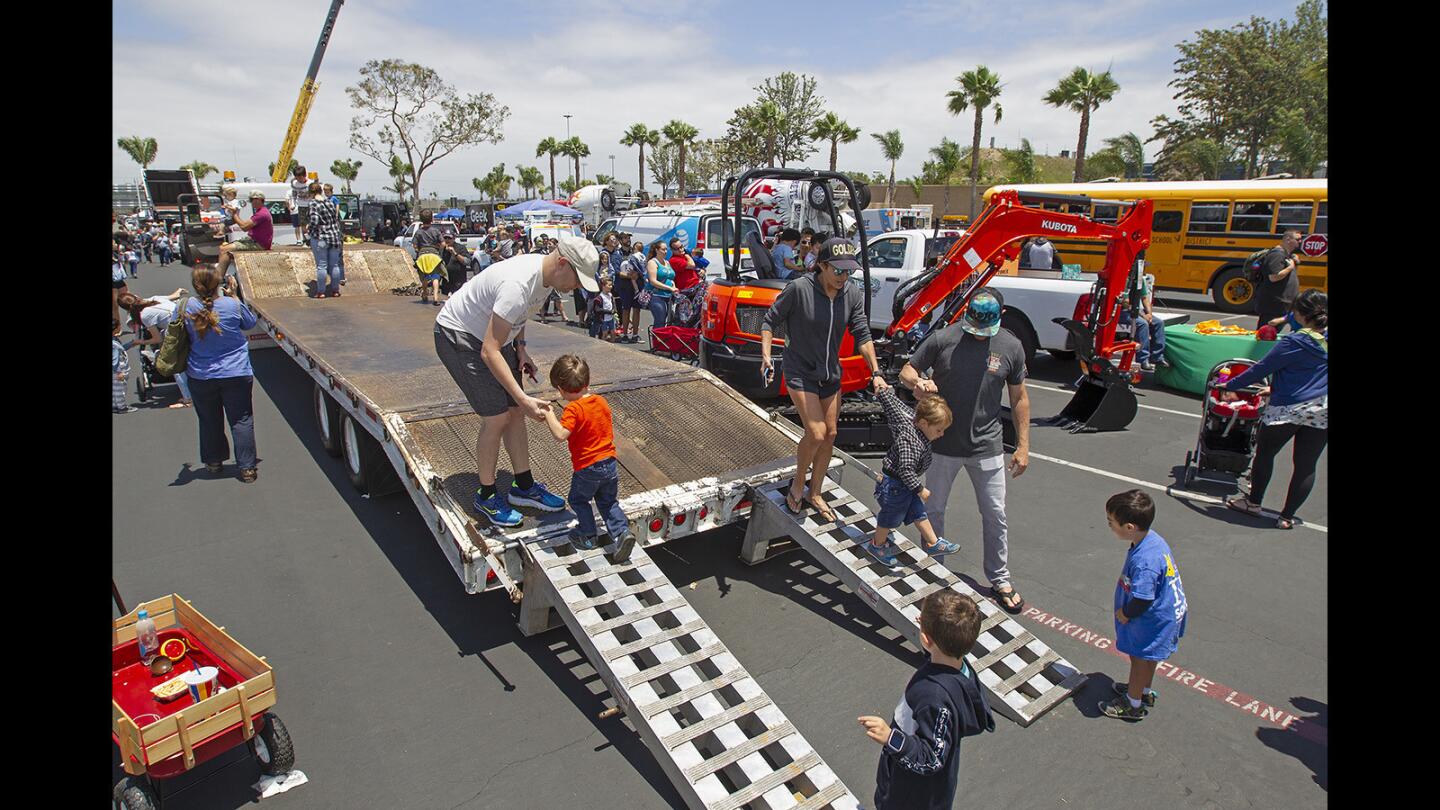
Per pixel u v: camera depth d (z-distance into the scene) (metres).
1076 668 4.11
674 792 3.21
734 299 7.66
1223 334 9.68
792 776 3.10
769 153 36.78
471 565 3.86
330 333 7.82
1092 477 6.96
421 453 4.45
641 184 60.22
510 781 3.25
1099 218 18.80
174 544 5.36
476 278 3.90
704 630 3.70
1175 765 3.41
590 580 3.85
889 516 4.31
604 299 13.70
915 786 2.45
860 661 4.14
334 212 10.77
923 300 7.69
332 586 4.81
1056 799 3.21
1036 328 10.42
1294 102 38.31
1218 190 17.05
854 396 7.62
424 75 41.62
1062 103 40.41
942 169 53.97
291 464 6.94
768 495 4.79
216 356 6.28
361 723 3.59
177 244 32.88
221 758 3.37
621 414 5.44
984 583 4.98
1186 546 5.55
